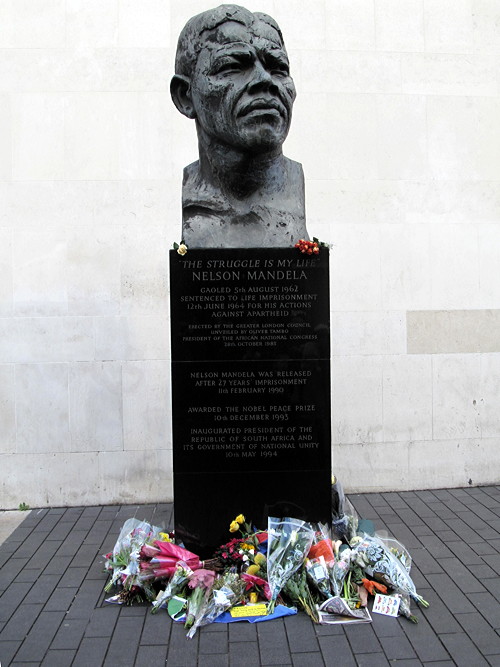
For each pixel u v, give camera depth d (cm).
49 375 560
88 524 510
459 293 592
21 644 321
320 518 386
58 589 385
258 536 373
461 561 419
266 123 356
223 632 329
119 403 564
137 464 566
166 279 566
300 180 408
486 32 588
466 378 593
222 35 363
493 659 303
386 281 584
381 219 584
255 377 381
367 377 583
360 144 582
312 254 378
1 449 558
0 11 557
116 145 564
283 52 370
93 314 562
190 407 381
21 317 557
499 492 578
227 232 387
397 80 585
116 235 563
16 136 558
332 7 579
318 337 381
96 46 562
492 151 588
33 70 559
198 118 383
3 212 557
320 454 384
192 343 379
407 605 345
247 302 378
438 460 591
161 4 565
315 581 346
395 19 586
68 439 561
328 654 307
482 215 590
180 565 356
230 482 383
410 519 506
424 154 588
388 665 298
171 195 567
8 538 478
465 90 593
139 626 337
